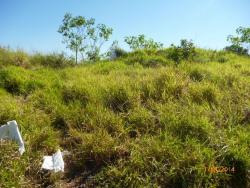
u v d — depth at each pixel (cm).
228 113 473
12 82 672
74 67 947
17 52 1005
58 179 378
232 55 1068
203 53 1041
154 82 593
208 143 403
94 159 404
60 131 487
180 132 424
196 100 527
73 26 1188
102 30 1206
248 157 365
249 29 1230
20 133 442
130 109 498
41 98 578
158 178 357
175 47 973
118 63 917
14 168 370
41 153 414
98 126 467
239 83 598
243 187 356
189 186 341
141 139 418
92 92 577
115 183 357
